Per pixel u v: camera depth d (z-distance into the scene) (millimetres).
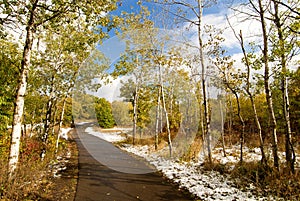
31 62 10102
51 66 10680
